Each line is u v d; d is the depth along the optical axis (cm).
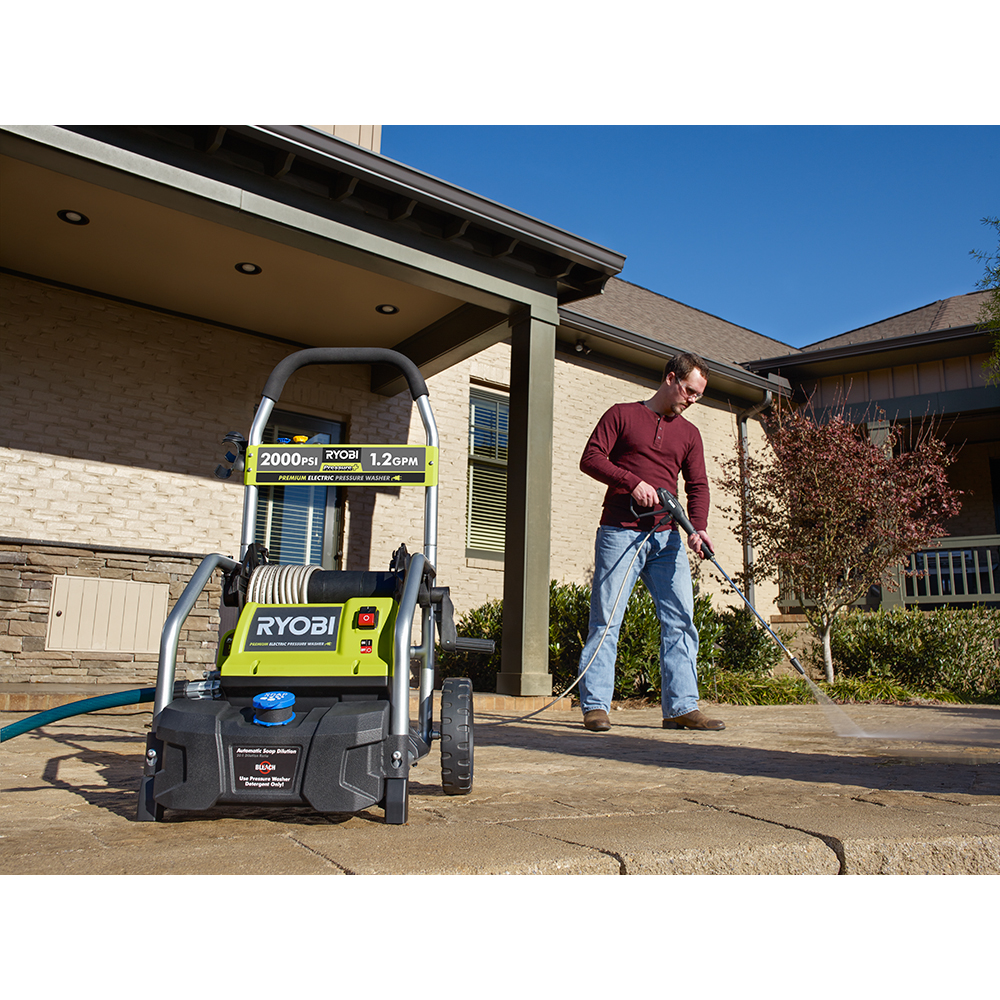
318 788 174
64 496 634
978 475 1294
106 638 605
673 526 455
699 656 760
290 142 511
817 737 411
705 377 447
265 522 738
